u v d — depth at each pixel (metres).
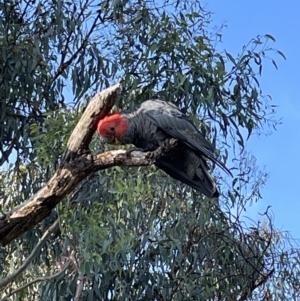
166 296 7.93
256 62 8.23
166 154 5.05
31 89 8.09
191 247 8.41
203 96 7.89
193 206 8.05
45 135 7.00
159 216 8.04
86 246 7.05
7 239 4.82
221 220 8.65
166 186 7.86
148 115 5.20
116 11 8.38
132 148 5.08
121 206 7.38
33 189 8.61
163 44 7.94
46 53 8.33
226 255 8.62
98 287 7.80
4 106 8.05
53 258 9.03
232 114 8.14
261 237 8.88
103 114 4.71
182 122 5.19
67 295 8.25
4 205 8.74
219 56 8.12
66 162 4.72
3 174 8.91
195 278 8.29
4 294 9.34
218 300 8.73
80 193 7.48
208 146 5.20
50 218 8.59
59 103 8.51
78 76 8.20
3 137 8.18
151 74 7.95
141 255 7.93
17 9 8.53
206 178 5.25
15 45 8.13
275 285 8.88
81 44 8.44
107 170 7.33
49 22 8.52
